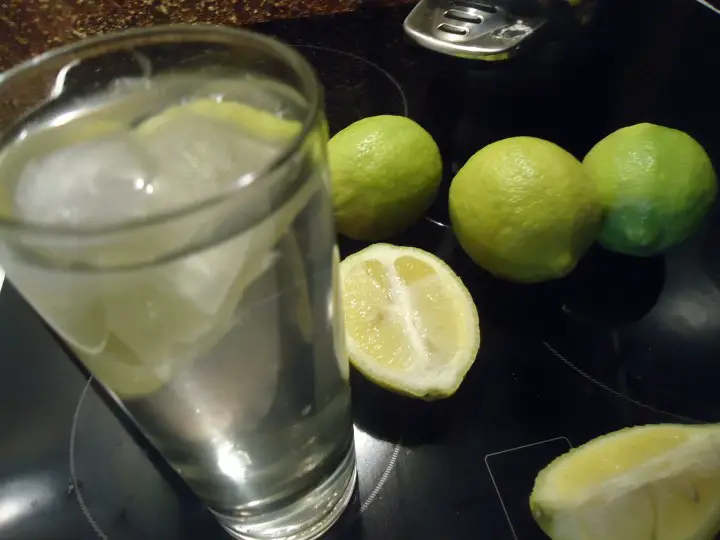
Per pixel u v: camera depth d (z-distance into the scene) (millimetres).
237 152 122
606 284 211
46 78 136
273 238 103
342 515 163
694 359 188
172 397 117
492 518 159
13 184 122
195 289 99
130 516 166
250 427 127
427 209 226
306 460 143
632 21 301
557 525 150
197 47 134
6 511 169
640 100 264
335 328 135
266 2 332
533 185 183
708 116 251
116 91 141
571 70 266
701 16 304
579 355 193
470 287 214
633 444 162
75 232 87
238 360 114
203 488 146
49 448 182
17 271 101
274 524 152
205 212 92
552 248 187
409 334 185
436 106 273
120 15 321
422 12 253
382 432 179
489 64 258
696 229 205
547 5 239
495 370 191
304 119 108
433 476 169
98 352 110
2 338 208
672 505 150
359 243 228
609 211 197
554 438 174
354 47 312
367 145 203
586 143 245
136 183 116
